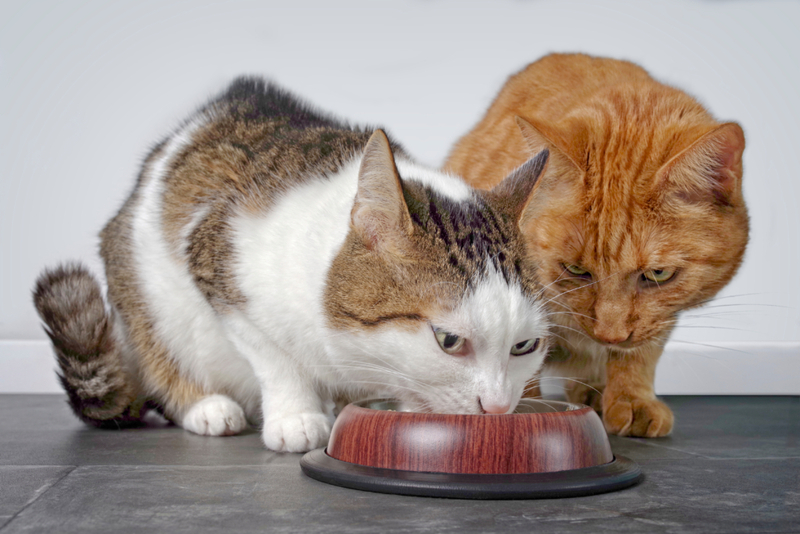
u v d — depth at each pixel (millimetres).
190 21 1375
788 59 1392
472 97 1399
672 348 1385
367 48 1396
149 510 879
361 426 926
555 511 877
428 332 942
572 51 1396
